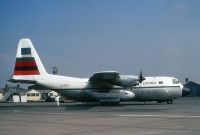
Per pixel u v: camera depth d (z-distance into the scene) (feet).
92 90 138.41
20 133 51.21
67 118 76.59
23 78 139.03
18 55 139.64
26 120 72.90
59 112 98.48
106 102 137.08
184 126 56.39
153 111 95.30
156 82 140.77
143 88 139.64
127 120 69.15
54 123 65.77
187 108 109.50
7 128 57.93
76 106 135.85
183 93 143.95
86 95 139.03
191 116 76.28
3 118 78.59
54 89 141.59
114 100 135.64
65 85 139.95
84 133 50.37
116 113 89.76
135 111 96.48
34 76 140.05
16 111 106.42
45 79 140.56
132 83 130.00
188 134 46.88
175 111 94.27
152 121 66.03
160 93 140.56
